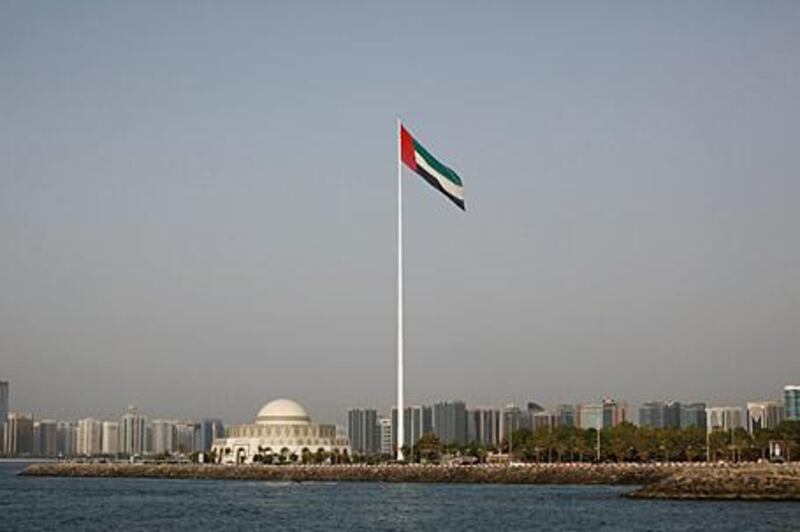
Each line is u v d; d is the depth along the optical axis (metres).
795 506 189.12
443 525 168.50
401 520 178.50
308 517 187.88
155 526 173.50
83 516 196.50
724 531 146.88
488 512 193.38
